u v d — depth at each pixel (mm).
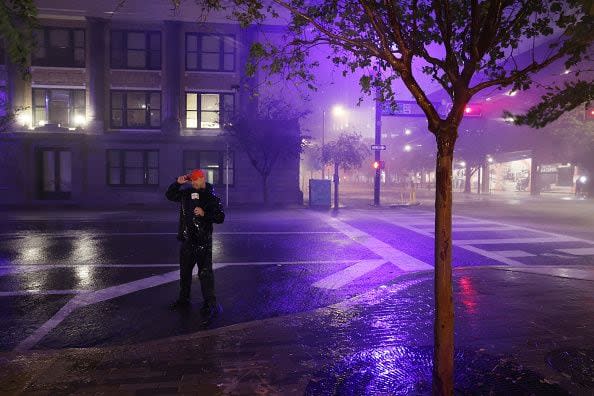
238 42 27516
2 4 2715
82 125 26969
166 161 27234
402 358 4195
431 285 7414
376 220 18297
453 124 3209
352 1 4043
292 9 3578
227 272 8711
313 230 15109
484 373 3793
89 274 8547
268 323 5406
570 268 8789
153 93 27594
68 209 24250
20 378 3859
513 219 18406
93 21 26438
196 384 3707
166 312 6105
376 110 26266
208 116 27859
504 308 5867
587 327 5086
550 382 3617
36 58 26547
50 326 5562
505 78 3299
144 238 13289
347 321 5480
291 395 3492
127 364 4152
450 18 3322
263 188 27219
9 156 26391
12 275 8469
